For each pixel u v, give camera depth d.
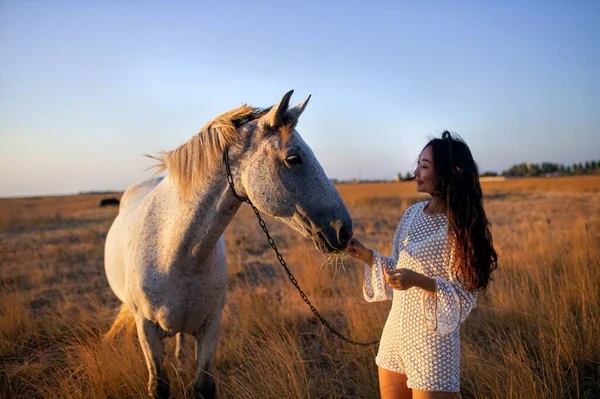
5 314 4.42
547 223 11.50
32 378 3.25
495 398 2.73
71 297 5.62
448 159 1.88
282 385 2.82
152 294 2.50
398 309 2.03
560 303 3.95
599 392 2.93
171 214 2.47
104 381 3.10
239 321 4.40
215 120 2.32
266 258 8.11
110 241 3.49
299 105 2.17
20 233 13.92
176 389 3.18
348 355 3.57
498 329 3.82
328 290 5.51
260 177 2.14
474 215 1.82
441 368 1.89
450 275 1.87
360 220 14.03
